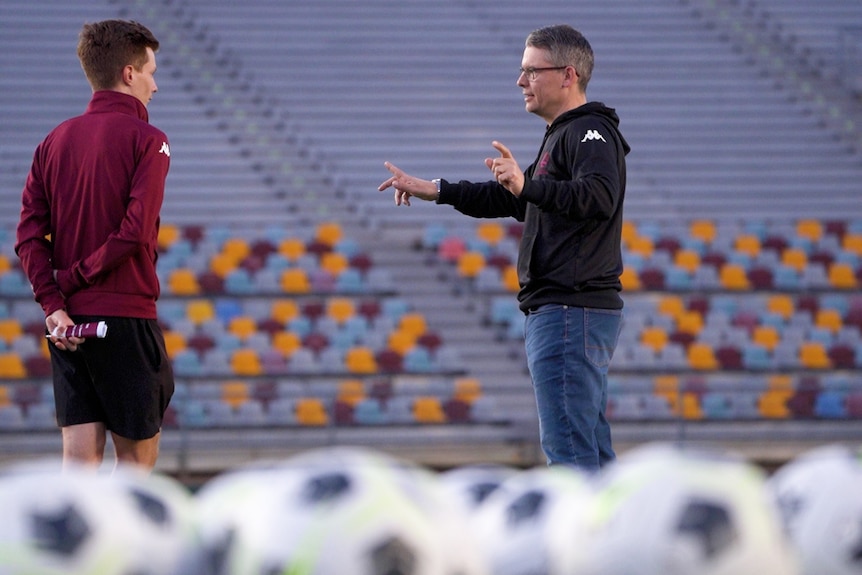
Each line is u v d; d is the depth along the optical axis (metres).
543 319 7.76
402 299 29.42
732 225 33.09
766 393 23.98
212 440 22.70
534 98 8.06
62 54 36.91
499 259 30.86
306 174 34.06
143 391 7.43
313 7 40.31
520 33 40.22
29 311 27.92
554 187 7.16
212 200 32.81
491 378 27.06
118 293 7.35
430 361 27.23
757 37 41.03
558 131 7.80
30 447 22.62
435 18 40.44
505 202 8.55
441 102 36.84
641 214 33.34
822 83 39.28
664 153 35.66
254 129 35.38
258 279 29.67
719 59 39.91
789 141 36.62
